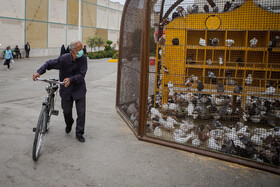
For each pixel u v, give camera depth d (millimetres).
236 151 3816
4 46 25281
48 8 30078
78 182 3064
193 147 4016
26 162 3496
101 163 3566
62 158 3668
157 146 4234
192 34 6359
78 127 4312
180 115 5578
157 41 5316
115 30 45281
